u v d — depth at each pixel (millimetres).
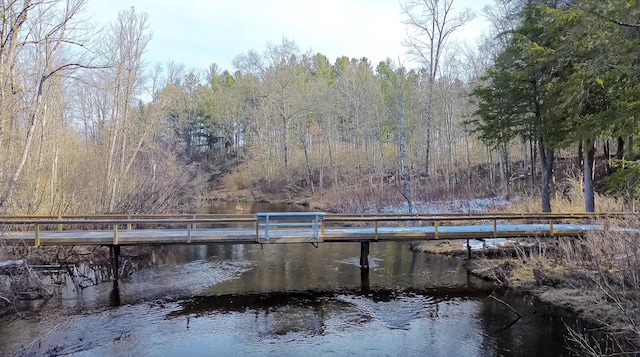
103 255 12484
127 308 9102
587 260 9898
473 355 6848
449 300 9781
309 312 8969
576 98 11383
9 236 10422
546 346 7152
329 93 40875
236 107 52594
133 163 25219
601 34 9469
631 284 8250
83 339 7391
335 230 12508
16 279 9484
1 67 11344
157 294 10141
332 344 7285
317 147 43094
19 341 7266
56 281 10766
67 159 20422
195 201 29141
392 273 12234
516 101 15109
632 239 8469
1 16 11125
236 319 8500
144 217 14703
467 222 17609
